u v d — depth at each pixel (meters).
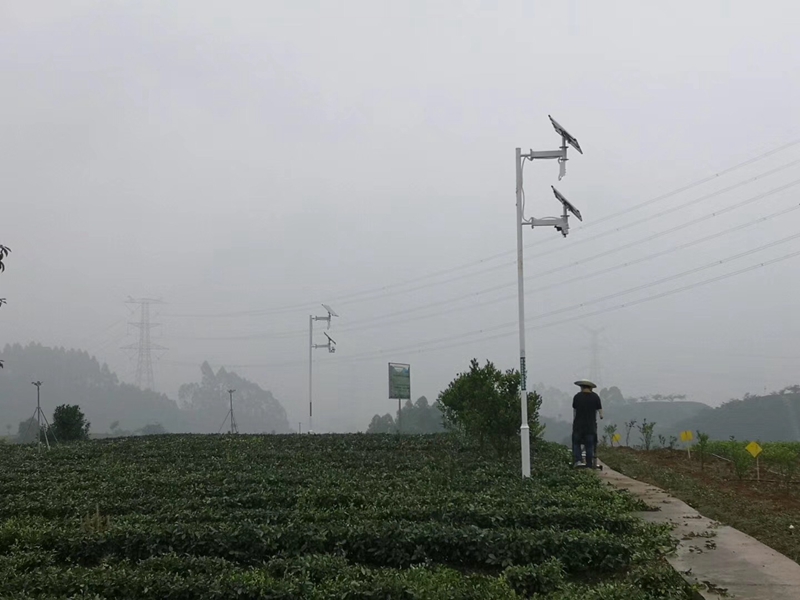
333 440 31.25
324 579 9.44
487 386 22.20
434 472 19.02
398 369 44.94
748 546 11.31
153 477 18.61
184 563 10.17
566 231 19.11
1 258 12.05
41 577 9.53
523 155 19.33
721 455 26.00
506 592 8.98
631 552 10.62
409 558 10.92
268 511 13.37
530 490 15.14
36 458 25.27
